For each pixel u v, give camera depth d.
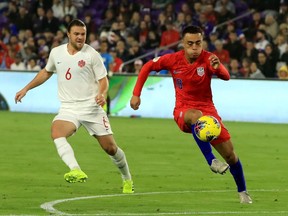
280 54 68.94
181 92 27.28
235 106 64.56
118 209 25.73
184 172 35.91
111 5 80.12
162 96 66.31
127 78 67.06
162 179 33.62
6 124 57.94
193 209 25.89
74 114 28.44
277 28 72.56
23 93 29.17
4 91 70.19
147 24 75.75
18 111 69.88
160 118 65.94
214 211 25.48
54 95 69.19
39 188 30.58
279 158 41.88
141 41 75.19
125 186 29.77
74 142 47.88
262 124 62.41
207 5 76.06
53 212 24.94
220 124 26.28
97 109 28.75
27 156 40.84
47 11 80.88
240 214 24.83
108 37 74.75
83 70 28.52
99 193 29.58
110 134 28.97
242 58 69.88
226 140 26.56
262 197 28.97
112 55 70.69
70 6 80.62
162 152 43.53
